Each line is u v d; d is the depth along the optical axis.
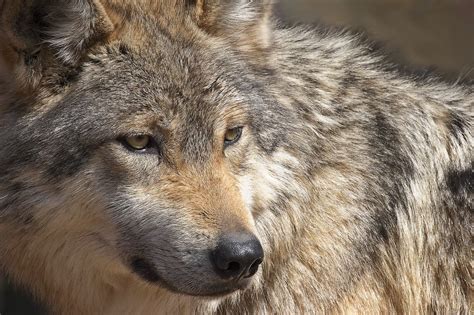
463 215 11.92
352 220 11.02
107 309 11.06
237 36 10.85
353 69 11.84
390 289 11.64
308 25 12.72
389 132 11.58
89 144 9.85
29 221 10.18
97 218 10.09
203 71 10.13
